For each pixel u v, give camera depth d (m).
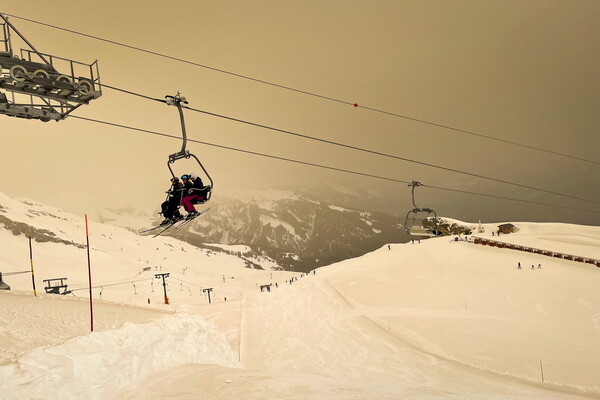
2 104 13.37
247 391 15.48
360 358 35.31
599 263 67.38
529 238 94.69
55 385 12.12
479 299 53.72
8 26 13.23
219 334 30.02
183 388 15.41
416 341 40.03
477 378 28.88
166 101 15.46
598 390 25.81
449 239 98.25
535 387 26.78
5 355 14.25
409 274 72.31
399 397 16.92
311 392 16.12
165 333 21.30
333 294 64.81
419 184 32.62
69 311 29.20
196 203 15.71
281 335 43.88
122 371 15.19
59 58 14.09
